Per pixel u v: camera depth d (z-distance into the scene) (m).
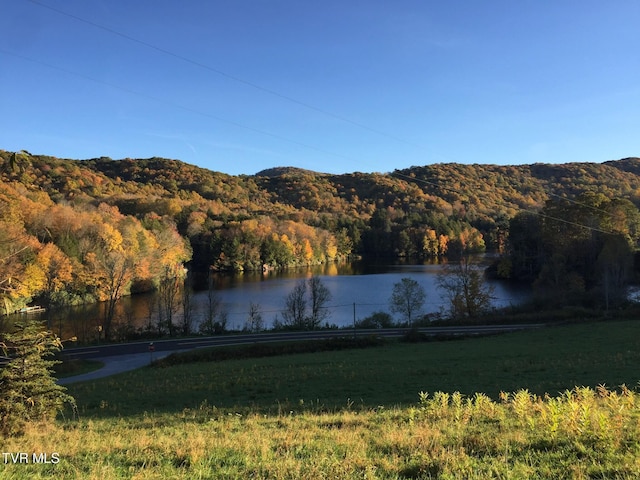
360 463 7.66
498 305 70.12
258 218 152.12
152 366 38.56
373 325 56.31
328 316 68.00
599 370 23.02
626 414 10.19
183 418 16.12
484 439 8.86
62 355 42.78
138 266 83.31
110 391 25.98
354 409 16.56
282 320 65.44
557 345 35.12
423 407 13.98
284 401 19.56
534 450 8.09
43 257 63.88
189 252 119.25
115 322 61.69
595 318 50.84
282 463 7.81
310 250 146.38
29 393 14.22
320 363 32.62
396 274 116.06
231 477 7.34
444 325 54.00
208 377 28.56
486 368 26.06
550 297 61.31
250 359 38.53
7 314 53.19
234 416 15.70
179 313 70.31
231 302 78.69
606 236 79.44
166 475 7.58
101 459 8.91
